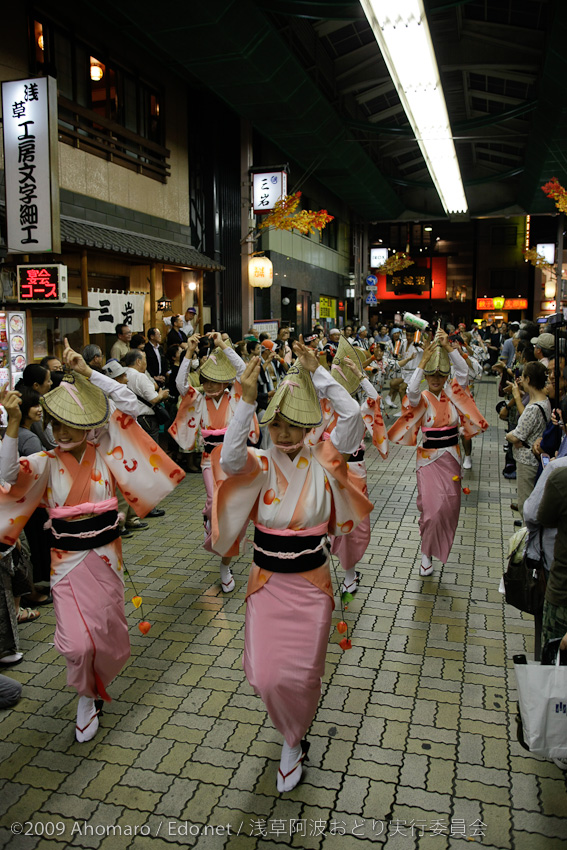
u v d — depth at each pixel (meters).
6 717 3.55
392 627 4.50
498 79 18.20
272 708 2.87
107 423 3.37
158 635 4.41
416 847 2.63
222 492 2.93
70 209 10.60
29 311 7.83
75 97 10.66
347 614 4.70
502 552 5.98
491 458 9.96
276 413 2.83
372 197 27.14
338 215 28.89
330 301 28.45
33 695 3.76
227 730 3.39
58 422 3.19
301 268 23.00
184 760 3.17
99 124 11.19
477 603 4.88
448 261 46.03
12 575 4.02
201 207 15.38
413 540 6.32
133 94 12.52
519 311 44.53
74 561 3.27
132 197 12.44
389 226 46.41
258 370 2.70
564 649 2.59
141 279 12.72
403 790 2.94
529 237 43.38
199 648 4.24
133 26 11.37
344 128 18.89
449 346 5.10
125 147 12.02
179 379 5.38
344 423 2.96
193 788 2.98
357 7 11.88
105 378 3.46
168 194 13.83
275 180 16.16
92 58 11.17
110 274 11.82
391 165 29.17
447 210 25.33
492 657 4.09
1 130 8.49
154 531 6.68
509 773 3.04
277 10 11.47
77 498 3.29
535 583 3.33
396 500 7.79
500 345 22.81
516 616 4.66
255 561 3.02
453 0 10.85
